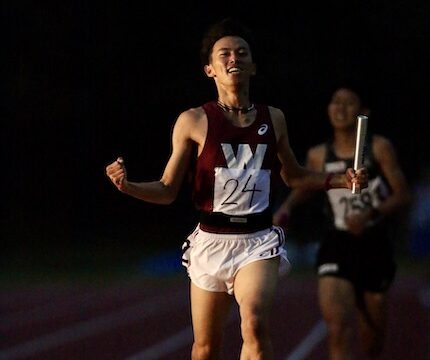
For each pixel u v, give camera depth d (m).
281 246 14.38
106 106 85.94
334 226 19.23
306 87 88.56
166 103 87.06
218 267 14.16
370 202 19.16
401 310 39.28
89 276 60.03
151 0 85.50
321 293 18.77
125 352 26.56
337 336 18.19
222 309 14.42
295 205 19.89
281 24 88.19
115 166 13.70
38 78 84.12
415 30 88.06
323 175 15.21
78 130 84.56
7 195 79.56
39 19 83.69
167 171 14.38
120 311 38.91
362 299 19.70
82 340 29.30
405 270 67.81
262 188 14.20
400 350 26.38
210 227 14.25
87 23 84.88
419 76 88.56
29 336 30.30
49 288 50.94
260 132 14.19
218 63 14.27
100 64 85.56
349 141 19.27
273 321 35.31
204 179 14.20
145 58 86.44
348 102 19.14
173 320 35.53
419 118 89.06
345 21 88.25
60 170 82.50
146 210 83.06
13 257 70.75
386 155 19.09
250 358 13.53
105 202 82.62
